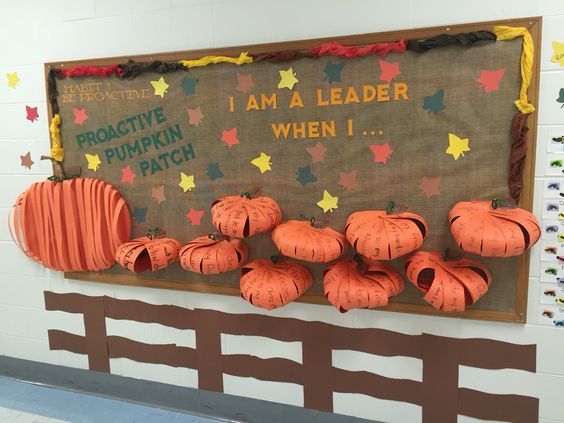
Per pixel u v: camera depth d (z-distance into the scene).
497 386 1.64
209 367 2.03
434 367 1.70
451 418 1.71
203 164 1.84
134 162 1.94
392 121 1.58
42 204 2.07
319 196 1.71
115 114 1.93
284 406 1.93
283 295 1.60
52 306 2.26
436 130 1.54
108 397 2.24
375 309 1.73
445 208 1.58
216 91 1.77
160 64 1.81
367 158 1.63
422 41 1.50
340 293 1.52
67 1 1.95
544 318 1.56
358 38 1.57
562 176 1.46
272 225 1.67
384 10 1.55
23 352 2.38
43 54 2.02
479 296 1.45
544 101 1.45
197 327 2.01
